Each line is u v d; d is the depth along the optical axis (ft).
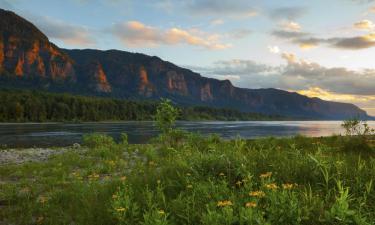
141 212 18.94
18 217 23.70
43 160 66.90
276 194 16.56
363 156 36.47
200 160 27.07
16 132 227.40
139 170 35.37
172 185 23.27
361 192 18.08
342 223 13.87
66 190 29.99
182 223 16.71
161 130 65.82
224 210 15.03
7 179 42.65
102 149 69.36
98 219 20.24
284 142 55.21
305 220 14.73
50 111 529.45
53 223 21.66
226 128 343.26
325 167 20.33
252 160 26.16
